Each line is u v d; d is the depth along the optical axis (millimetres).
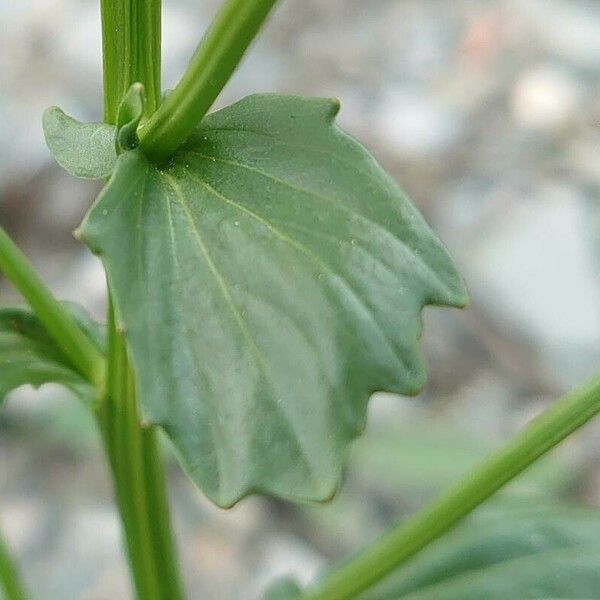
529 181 474
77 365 147
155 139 119
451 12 591
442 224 453
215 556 335
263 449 113
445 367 399
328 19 586
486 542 175
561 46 561
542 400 393
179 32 549
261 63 548
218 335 115
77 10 568
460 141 498
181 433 113
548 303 415
